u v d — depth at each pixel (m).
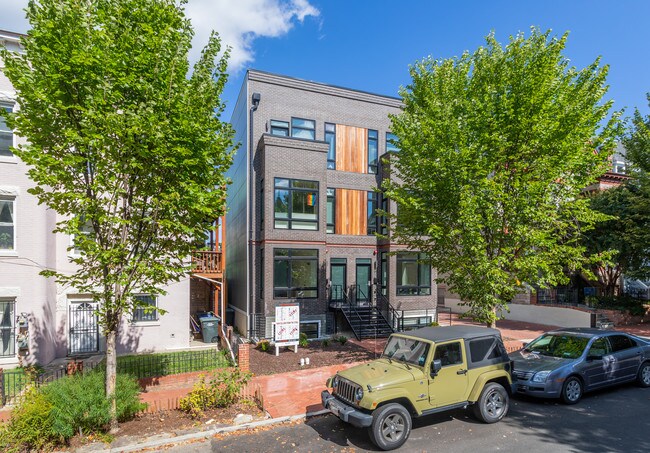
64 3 7.19
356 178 20.41
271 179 17.61
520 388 9.34
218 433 7.95
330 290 19.48
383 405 7.20
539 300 24.12
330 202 19.88
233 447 7.37
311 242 18.19
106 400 7.74
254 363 13.12
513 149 11.60
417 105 13.48
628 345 10.73
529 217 11.19
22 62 7.41
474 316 12.26
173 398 9.82
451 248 12.49
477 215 10.91
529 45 11.53
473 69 13.22
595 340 10.21
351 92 20.50
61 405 7.31
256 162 18.64
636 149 19.05
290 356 14.08
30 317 12.30
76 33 7.10
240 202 20.94
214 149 8.55
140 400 9.36
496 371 8.37
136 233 8.53
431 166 11.44
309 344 16.20
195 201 8.27
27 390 8.18
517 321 24.47
